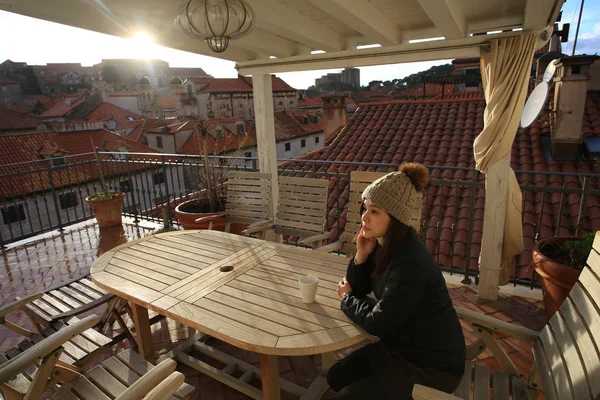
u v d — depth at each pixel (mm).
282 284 1981
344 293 1779
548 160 6324
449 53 3039
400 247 1525
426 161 7207
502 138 2891
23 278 4023
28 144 20422
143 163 5695
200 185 5203
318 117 35594
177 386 1260
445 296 1535
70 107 40906
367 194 1554
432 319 1511
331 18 3125
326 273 2105
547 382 1452
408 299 1455
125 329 2490
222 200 4770
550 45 7523
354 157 8062
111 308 2424
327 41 3430
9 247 4891
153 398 1183
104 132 24750
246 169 5051
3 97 49781
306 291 1745
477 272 3672
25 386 1744
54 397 1661
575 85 5875
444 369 1483
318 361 2570
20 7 1916
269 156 4340
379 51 3314
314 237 2840
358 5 2465
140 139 28453
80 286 2689
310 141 31938
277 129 29172
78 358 1919
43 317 2252
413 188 1527
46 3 2027
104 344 2043
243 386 2215
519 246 3139
